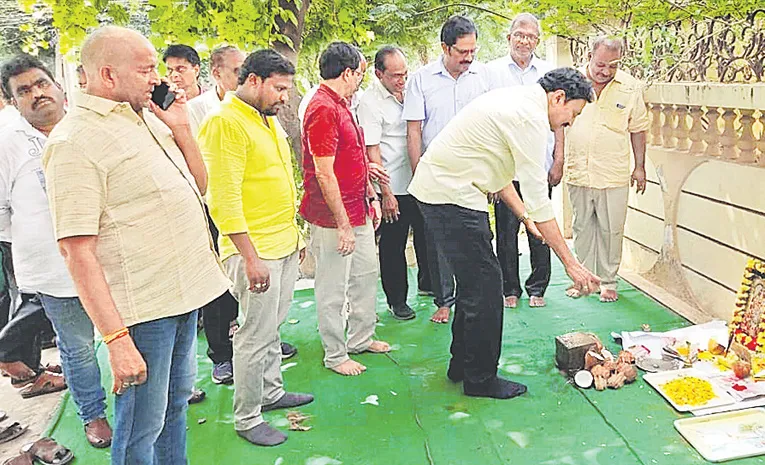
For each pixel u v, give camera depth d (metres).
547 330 3.97
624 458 2.68
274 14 4.52
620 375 3.24
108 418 3.19
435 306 4.47
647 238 4.68
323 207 3.34
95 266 1.88
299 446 2.88
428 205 3.08
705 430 2.81
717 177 3.85
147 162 1.96
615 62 3.99
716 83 3.75
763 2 3.38
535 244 4.28
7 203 2.89
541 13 4.43
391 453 2.80
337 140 3.27
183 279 2.05
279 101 2.71
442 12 5.51
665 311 4.18
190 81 3.68
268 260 2.78
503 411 3.08
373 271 3.68
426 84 4.07
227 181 2.60
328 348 3.56
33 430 3.18
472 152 2.97
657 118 4.43
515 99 2.94
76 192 1.85
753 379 3.15
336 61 3.20
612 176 4.21
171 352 2.09
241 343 2.83
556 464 2.67
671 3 3.68
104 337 1.89
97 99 1.91
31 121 2.91
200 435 2.99
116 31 1.94
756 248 3.59
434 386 3.37
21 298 3.43
